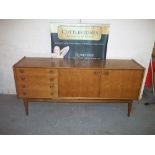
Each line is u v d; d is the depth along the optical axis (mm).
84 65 2385
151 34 2684
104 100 2488
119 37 2717
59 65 2350
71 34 2672
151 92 3346
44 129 2209
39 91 2381
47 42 2748
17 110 2641
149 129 2279
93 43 2734
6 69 2953
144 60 2879
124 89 2398
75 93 2414
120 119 2496
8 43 2746
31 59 2660
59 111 2650
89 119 2467
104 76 2314
